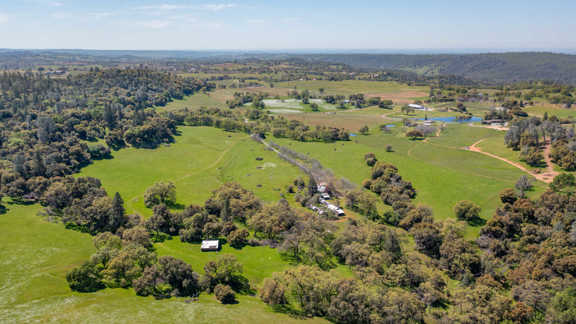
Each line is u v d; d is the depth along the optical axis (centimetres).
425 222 11231
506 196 12762
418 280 8600
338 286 7469
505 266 9331
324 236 11031
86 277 8019
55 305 7050
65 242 10281
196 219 11262
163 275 8138
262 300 7862
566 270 8112
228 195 13500
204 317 6806
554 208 11069
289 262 9812
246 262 9769
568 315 6531
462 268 9156
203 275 8688
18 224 11181
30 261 9050
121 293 7731
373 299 7144
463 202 12550
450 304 7869
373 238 10169
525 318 6862
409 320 6850
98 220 11256
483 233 11019
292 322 6900
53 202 12531
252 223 11450
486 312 6956
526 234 10344
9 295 7425
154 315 6775
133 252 8550
